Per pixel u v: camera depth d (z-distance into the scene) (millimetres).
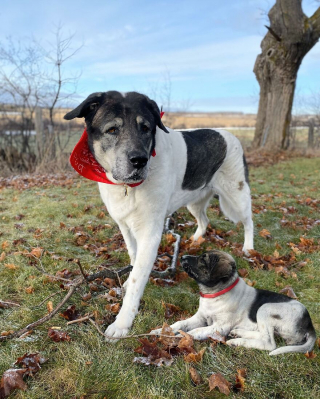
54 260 1349
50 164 3627
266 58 5078
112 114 968
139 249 1052
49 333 909
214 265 976
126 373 801
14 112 3939
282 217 2072
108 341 917
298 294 1214
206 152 1349
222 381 792
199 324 1028
